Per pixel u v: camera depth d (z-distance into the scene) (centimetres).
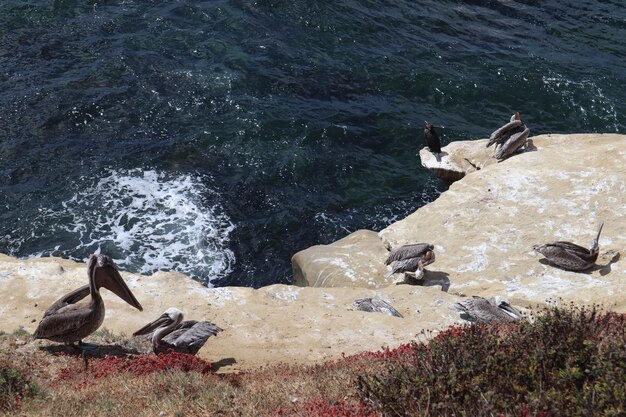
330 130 2977
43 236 2411
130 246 2392
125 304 1619
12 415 1023
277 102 3105
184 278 1734
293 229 2530
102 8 3584
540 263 1892
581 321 974
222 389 1102
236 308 1630
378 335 1523
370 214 2628
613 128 3134
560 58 3528
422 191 2747
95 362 1283
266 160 2812
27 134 2827
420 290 1784
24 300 1592
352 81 3297
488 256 1948
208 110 3025
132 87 3105
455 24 3766
